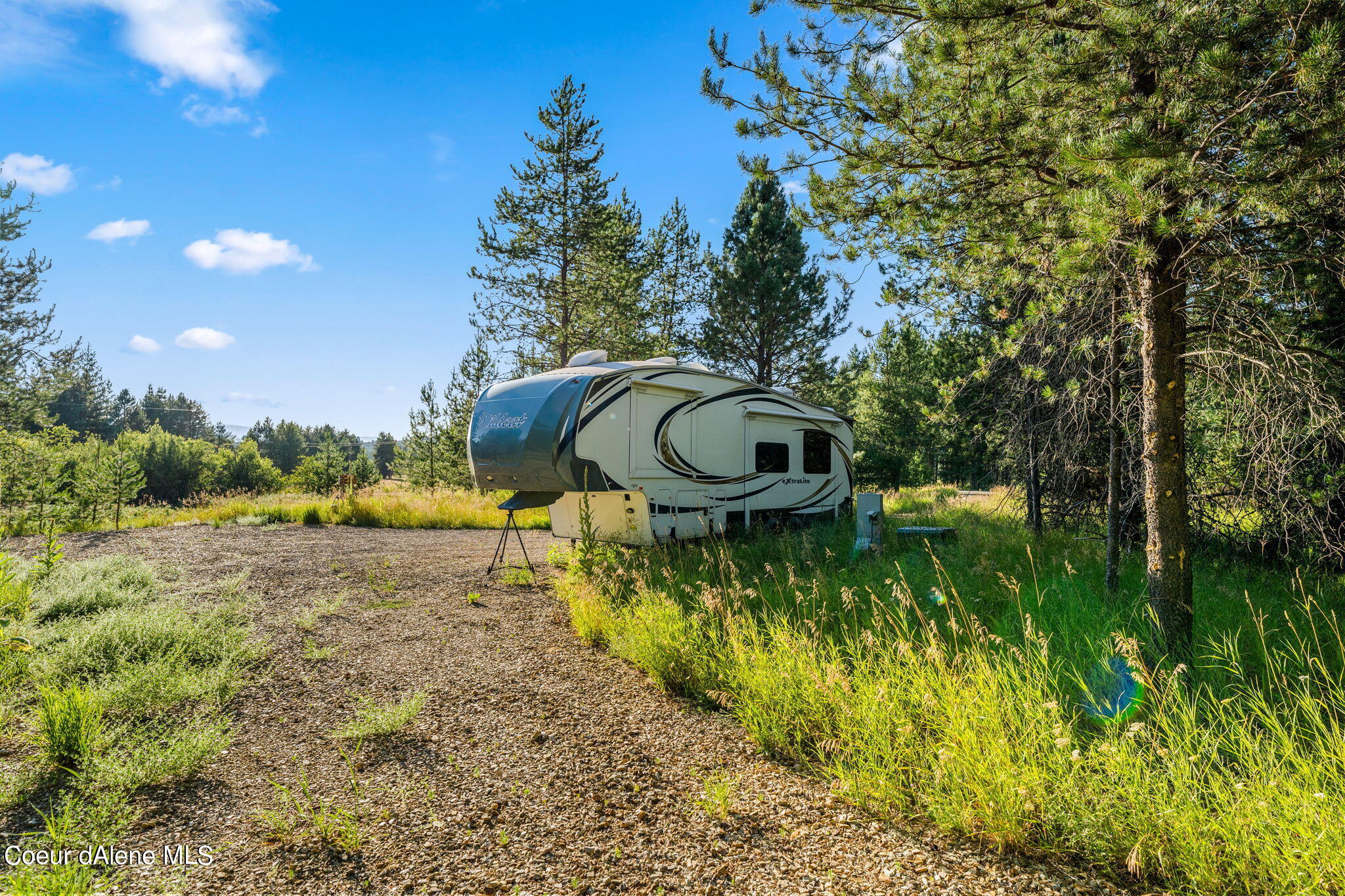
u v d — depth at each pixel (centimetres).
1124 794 253
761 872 240
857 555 744
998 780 260
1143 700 330
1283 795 234
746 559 786
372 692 428
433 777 318
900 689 337
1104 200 317
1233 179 305
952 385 791
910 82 415
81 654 442
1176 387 387
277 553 970
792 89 432
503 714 394
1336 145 283
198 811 286
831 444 1127
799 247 2089
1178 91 311
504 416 777
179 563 862
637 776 318
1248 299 434
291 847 259
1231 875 222
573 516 886
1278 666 363
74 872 227
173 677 413
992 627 466
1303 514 544
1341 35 260
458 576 816
